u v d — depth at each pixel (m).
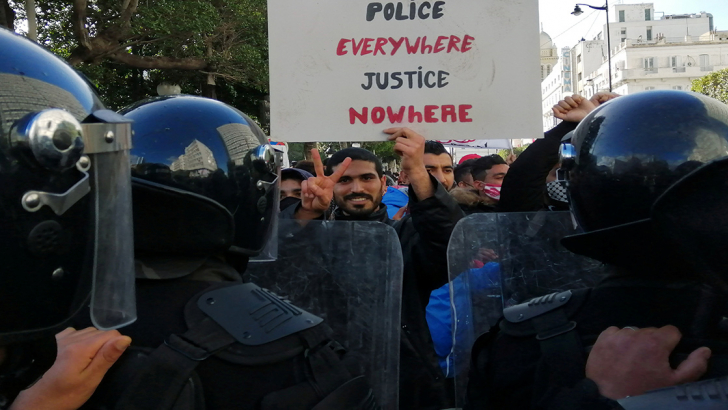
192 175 1.07
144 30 9.91
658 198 0.87
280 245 1.62
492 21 1.98
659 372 0.89
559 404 0.93
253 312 1.06
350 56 2.02
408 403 2.00
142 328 1.02
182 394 0.92
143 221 1.07
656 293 0.97
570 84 68.44
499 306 1.52
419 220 2.03
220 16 11.41
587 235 0.99
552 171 2.59
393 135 2.01
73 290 0.75
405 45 2.01
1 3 7.88
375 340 1.54
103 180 0.78
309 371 1.03
